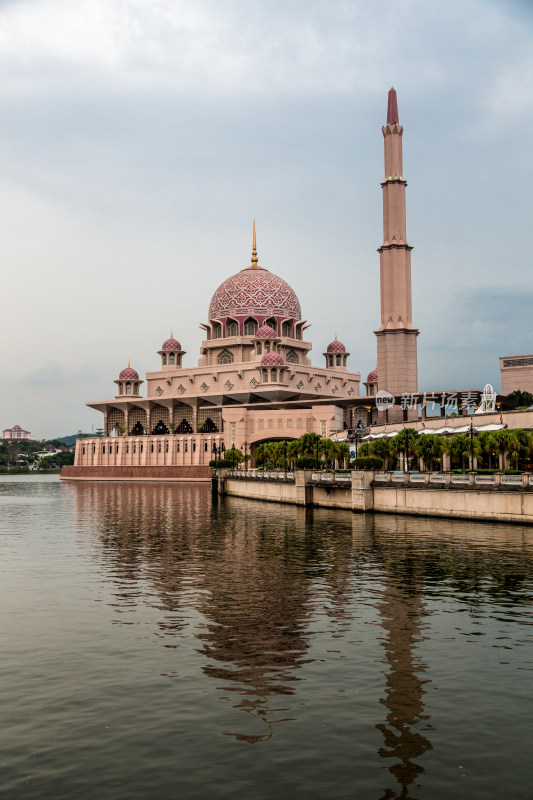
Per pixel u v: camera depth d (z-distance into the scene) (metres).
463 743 16.27
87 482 186.12
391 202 122.19
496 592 31.33
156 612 28.16
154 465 182.62
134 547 47.56
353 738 16.53
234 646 23.47
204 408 179.62
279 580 34.69
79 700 18.86
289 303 187.38
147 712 18.05
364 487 68.62
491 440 67.31
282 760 15.49
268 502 92.75
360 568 37.66
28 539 52.72
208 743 16.31
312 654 22.58
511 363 133.50
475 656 22.27
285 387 168.00
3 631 25.41
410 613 27.73
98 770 15.12
